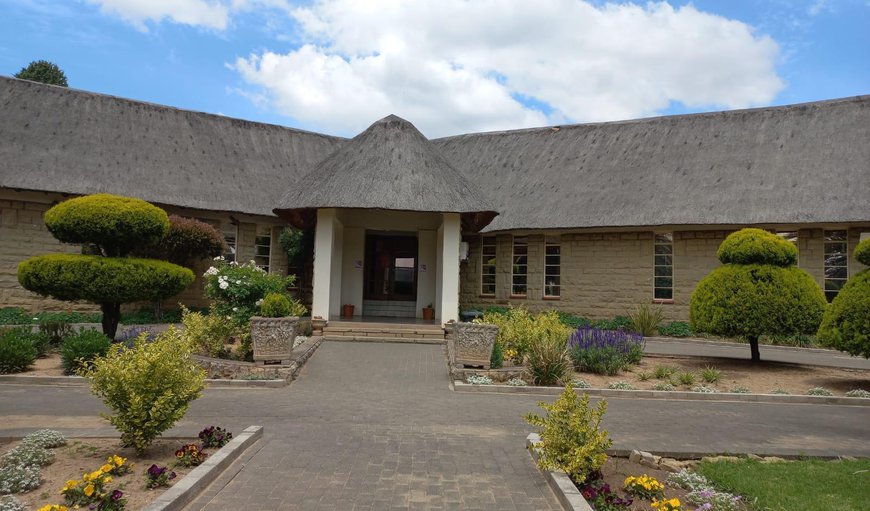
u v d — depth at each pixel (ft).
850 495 17.85
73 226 39.55
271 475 18.29
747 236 42.98
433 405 28.96
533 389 32.48
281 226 71.97
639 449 21.98
